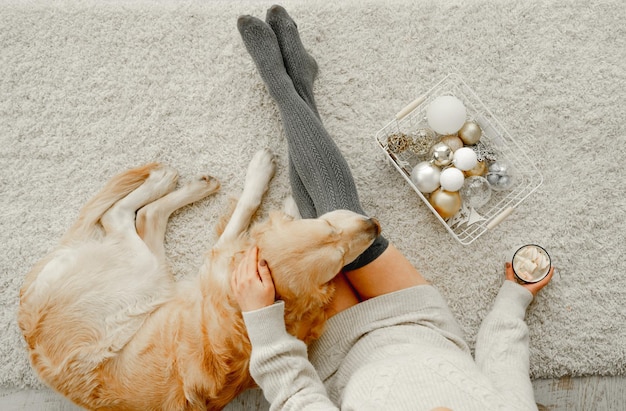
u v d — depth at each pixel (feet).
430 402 2.83
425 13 5.37
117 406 4.16
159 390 4.09
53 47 5.40
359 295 4.50
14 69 5.38
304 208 4.77
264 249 3.56
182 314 4.17
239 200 4.95
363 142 5.28
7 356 5.08
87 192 5.27
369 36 5.37
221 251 4.13
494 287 5.12
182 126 5.31
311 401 3.30
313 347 4.08
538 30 5.36
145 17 5.40
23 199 5.26
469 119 5.27
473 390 2.89
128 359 4.16
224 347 3.84
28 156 5.30
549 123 5.29
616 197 5.22
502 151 5.19
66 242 4.55
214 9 5.40
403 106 5.31
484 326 4.49
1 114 5.35
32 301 4.26
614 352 5.01
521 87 5.32
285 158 5.25
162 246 4.98
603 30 5.36
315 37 5.38
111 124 5.32
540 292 5.13
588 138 5.27
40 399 5.07
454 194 4.70
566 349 5.03
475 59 5.34
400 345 3.58
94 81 5.36
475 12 5.37
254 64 5.33
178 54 5.37
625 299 5.10
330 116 5.32
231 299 3.76
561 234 5.19
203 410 4.13
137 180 4.92
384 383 3.01
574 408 4.99
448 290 5.13
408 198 5.21
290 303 3.57
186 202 5.08
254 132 5.29
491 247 5.16
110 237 4.58
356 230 3.61
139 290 4.38
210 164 5.26
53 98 5.35
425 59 5.35
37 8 5.41
